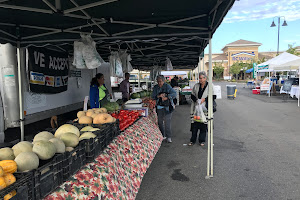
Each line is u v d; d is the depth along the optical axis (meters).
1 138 4.96
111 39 4.53
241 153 5.25
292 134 6.71
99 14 3.51
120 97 8.48
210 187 3.74
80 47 4.02
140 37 4.41
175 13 3.57
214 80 60.69
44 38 4.52
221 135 6.88
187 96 17.53
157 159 5.02
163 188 3.75
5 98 5.15
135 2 3.04
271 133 6.91
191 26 3.95
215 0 3.06
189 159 4.97
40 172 1.54
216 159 4.94
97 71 10.34
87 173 2.09
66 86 7.33
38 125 6.17
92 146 2.24
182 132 7.37
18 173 1.44
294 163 4.57
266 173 4.17
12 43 4.21
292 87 15.30
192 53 8.54
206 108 5.42
